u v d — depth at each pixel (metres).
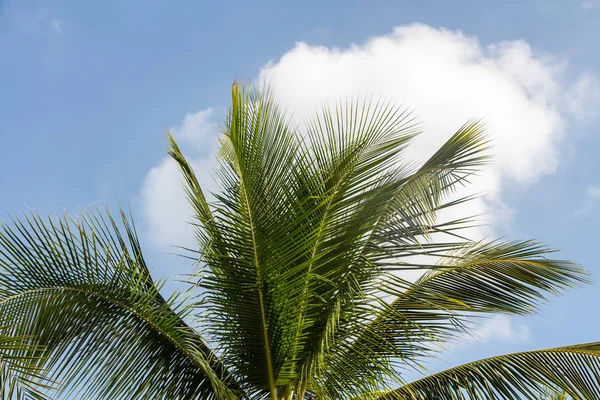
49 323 6.09
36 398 4.92
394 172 7.48
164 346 6.74
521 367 7.52
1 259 6.11
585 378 7.39
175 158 6.97
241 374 6.91
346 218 6.72
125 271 6.59
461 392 7.46
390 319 7.18
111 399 6.28
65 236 6.36
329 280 6.24
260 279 6.39
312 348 6.73
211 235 6.42
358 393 6.72
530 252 7.64
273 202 6.28
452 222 7.04
